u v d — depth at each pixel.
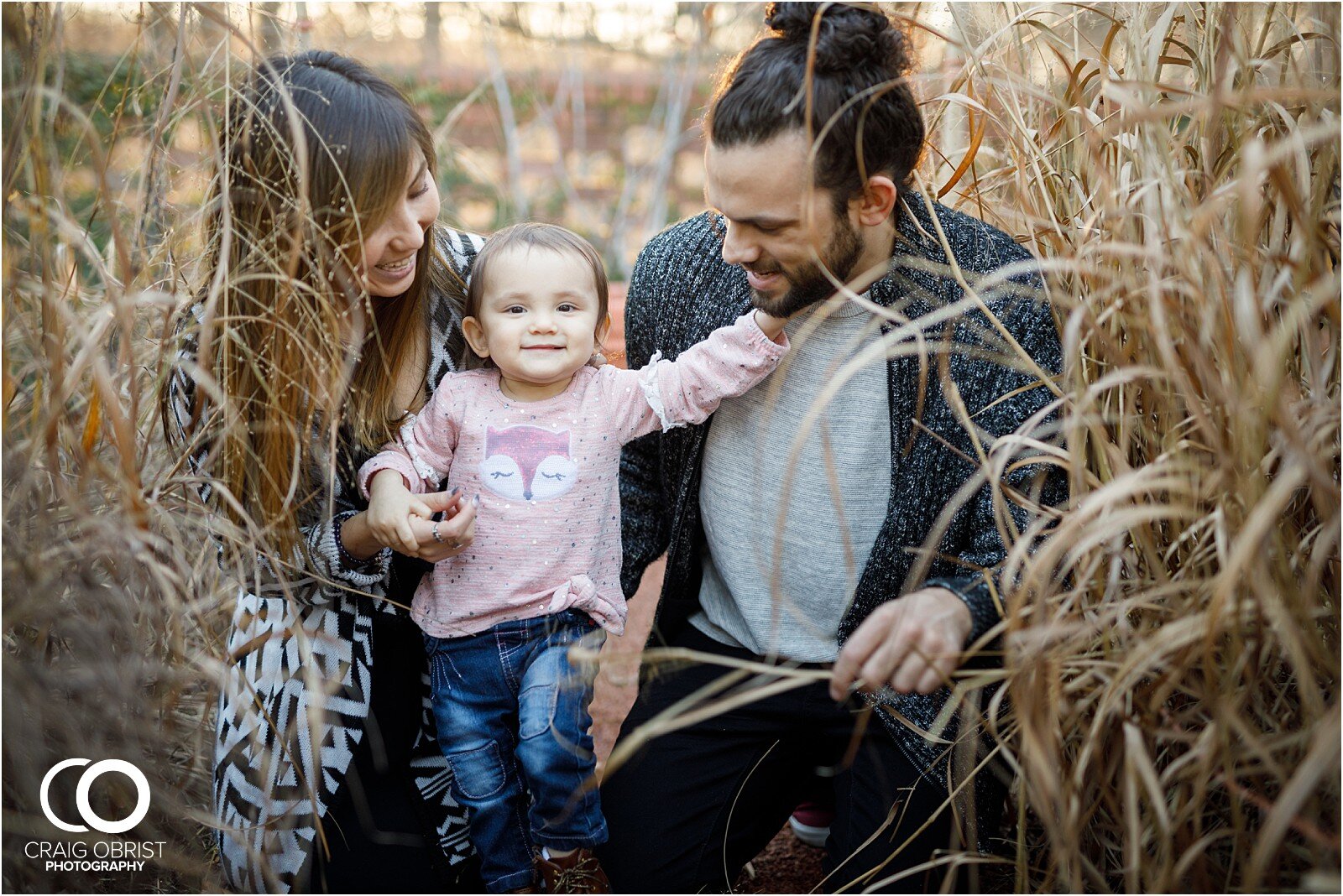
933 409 1.53
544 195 6.42
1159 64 1.47
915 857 1.51
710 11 6.15
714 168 1.42
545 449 1.59
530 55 6.88
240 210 1.46
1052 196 1.63
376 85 1.47
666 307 1.71
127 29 1.73
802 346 1.59
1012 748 1.47
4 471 1.39
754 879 1.93
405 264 1.51
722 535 1.67
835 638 1.63
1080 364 1.38
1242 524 1.19
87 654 1.39
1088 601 1.34
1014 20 1.68
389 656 1.65
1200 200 1.39
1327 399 1.23
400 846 1.63
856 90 1.38
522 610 1.59
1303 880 1.19
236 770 1.55
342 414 1.57
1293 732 1.28
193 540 1.71
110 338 1.48
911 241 1.53
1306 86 1.36
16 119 1.37
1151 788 1.13
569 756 1.56
